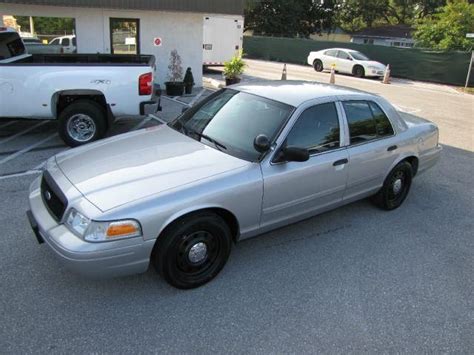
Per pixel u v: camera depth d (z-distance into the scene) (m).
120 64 7.36
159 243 3.44
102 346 3.04
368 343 3.23
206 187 3.54
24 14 11.82
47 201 3.65
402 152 5.34
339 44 27.48
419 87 20.75
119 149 4.13
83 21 12.44
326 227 5.05
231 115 4.45
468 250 4.74
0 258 4.01
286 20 44.56
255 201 3.87
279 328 3.32
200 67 14.46
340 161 4.52
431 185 6.77
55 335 3.12
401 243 4.79
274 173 3.95
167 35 13.57
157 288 3.71
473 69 21.48
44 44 12.27
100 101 7.54
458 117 13.06
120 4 11.92
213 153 4.01
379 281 4.03
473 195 6.41
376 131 5.06
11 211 4.94
